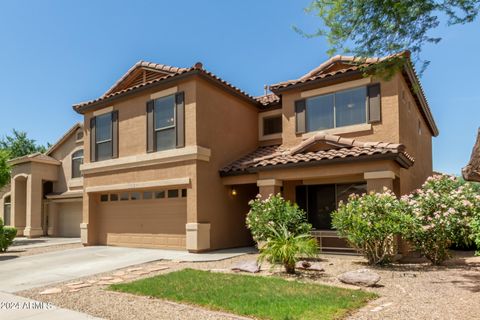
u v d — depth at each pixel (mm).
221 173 15906
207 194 15148
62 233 27188
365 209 10891
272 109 18859
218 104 16375
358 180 14320
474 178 10852
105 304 7418
